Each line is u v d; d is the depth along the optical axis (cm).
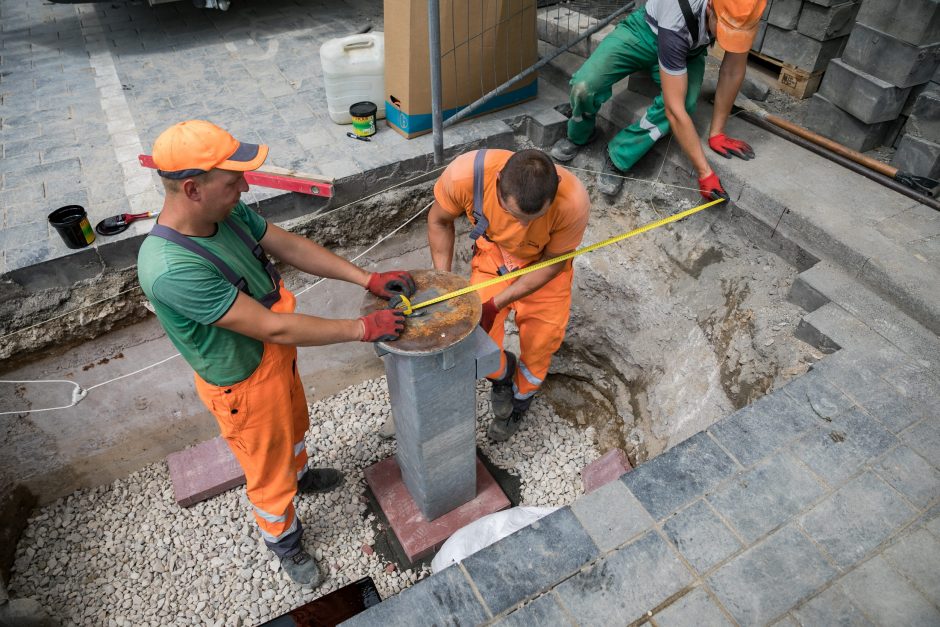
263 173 355
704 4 301
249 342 223
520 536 213
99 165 384
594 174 436
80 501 368
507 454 391
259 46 522
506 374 362
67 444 358
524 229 267
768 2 418
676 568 204
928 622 192
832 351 277
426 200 417
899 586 199
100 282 331
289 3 601
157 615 314
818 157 357
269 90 461
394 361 245
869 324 279
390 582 324
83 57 507
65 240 315
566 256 288
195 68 489
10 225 335
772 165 349
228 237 213
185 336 210
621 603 197
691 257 376
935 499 220
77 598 322
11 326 317
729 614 195
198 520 352
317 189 367
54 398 342
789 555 206
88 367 346
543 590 200
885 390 253
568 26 479
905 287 278
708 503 219
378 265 428
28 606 294
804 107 414
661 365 372
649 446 353
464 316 235
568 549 209
